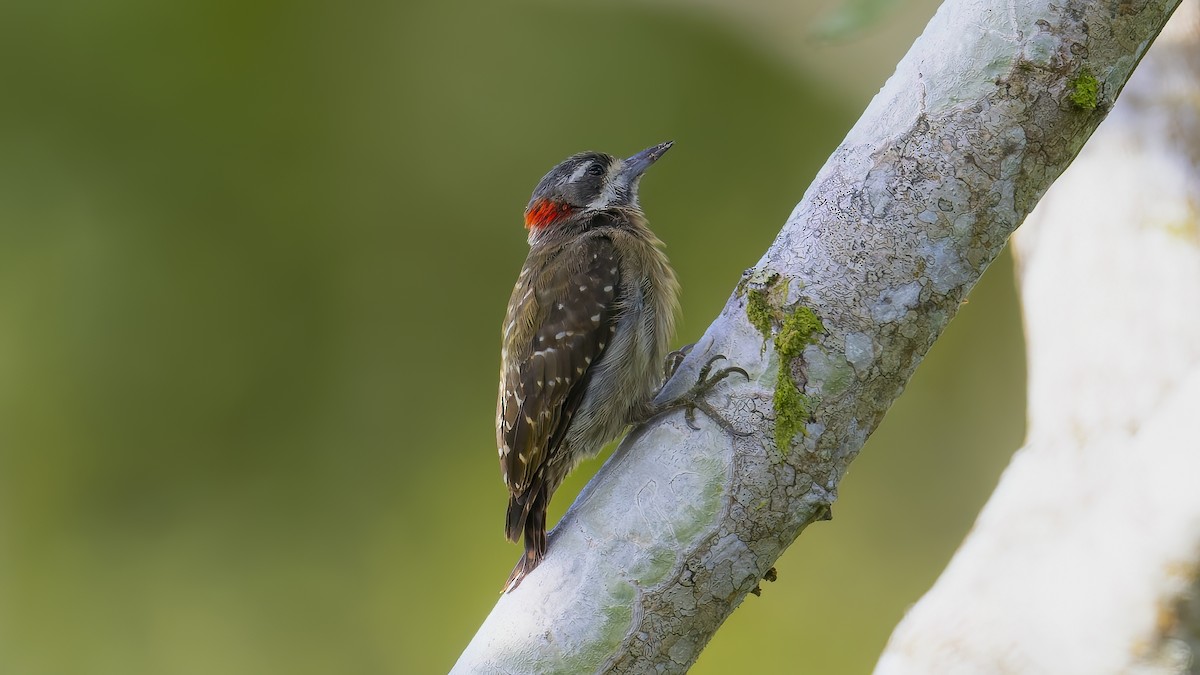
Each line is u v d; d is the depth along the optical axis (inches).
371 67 639.1
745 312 193.0
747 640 504.4
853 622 511.2
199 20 637.3
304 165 626.5
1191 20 258.2
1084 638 201.6
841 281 186.9
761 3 617.3
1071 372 242.4
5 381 588.1
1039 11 178.4
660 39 633.6
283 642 549.6
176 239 613.9
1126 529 195.9
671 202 603.5
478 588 548.1
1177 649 193.9
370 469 582.2
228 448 587.5
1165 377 231.9
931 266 184.1
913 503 551.2
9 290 599.5
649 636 189.2
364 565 562.9
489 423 581.6
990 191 181.8
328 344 602.2
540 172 618.5
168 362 597.6
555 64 634.8
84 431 585.0
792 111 611.8
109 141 623.8
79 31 629.0
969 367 570.9
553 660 190.5
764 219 597.6
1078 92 178.1
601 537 192.1
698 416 191.6
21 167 613.3
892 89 188.2
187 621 558.6
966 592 218.7
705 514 188.5
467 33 642.2
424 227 618.2
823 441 187.6
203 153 624.7
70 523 575.5
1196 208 245.9
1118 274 246.7
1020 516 223.0
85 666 553.0
